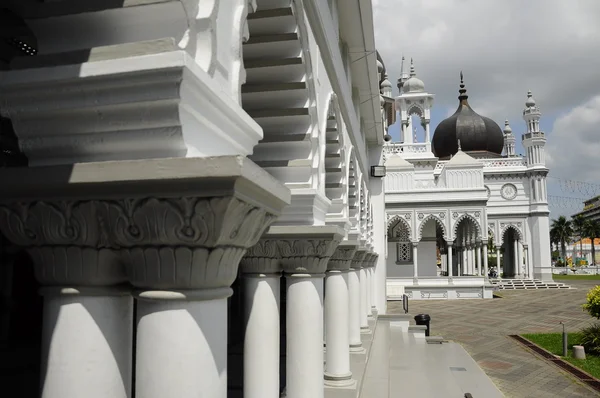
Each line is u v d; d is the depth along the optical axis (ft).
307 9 15.16
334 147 21.66
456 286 107.65
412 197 113.50
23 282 23.21
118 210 6.71
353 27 26.76
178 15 6.58
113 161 6.46
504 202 141.79
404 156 130.41
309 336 15.69
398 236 120.37
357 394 21.33
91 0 6.68
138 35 6.84
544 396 33.04
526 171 139.95
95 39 7.00
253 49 14.60
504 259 158.92
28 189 6.79
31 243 7.23
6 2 6.98
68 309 7.23
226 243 7.03
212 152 7.39
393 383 28.60
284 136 15.30
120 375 7.48
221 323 7.32
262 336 14.84
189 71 6.04
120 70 6.16
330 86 20.17
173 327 6.81
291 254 15.31
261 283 15.11
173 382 6.70
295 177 15.51
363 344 34.58
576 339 52.08
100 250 7.07
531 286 132.77
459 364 36.04
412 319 56.65
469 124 162.91
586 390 34.42
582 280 186.19
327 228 15.10
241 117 7.79
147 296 6.86
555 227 264.72
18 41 10.37
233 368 26.13
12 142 13.64
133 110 6.47
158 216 6.60
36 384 18.17
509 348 50.75
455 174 113.39
